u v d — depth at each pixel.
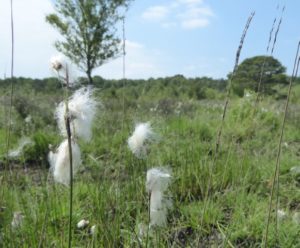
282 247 2.48
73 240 2.46
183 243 2.64
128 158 3.39
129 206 2.73
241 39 1.68
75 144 1.48
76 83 1.45
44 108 8.72
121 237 2.51
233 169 3.80
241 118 7.00
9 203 2.53
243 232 2.74
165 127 6.71
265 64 2.24
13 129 6.66
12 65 1.95
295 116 9.41
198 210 2.96
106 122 6.11
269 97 10.62
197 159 3.98
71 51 19.77
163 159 4.16
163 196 1.91
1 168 4.46
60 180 1.50
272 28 2.04
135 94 12.72
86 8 19.05
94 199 2.84
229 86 1.75
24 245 2.18
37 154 5.20
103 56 19.97
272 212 2.93
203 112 10.61
